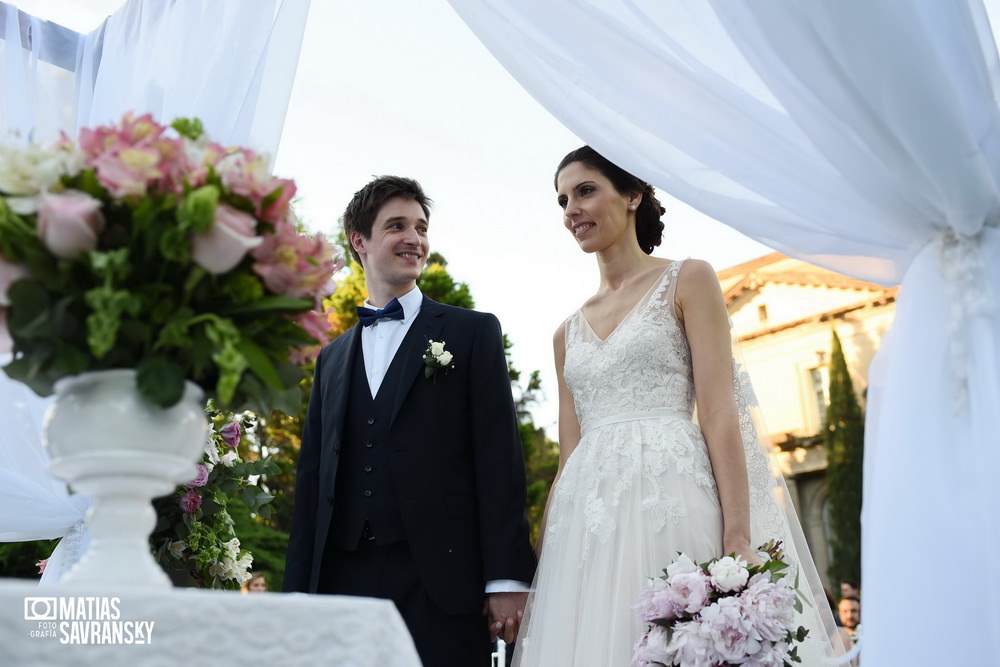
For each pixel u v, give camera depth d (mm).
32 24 3131
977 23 2150
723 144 2309
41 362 1378
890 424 1995
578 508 2613
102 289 1335
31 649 1105
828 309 18672
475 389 2939
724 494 2510
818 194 2242
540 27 2385
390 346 3004
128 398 1375
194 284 1398
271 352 1549
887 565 1879
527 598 2750
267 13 2707
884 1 1986
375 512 2771
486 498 2828
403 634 1318
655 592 2146
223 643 1175
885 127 2027
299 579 2852
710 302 2740
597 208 2910
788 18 2041
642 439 2607
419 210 3150
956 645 1781
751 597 2047
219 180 1459
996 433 1880
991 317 1971
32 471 2822
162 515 2672
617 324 2850
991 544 1804
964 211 2020
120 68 2922
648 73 2326
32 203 1373
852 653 2354
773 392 19078
